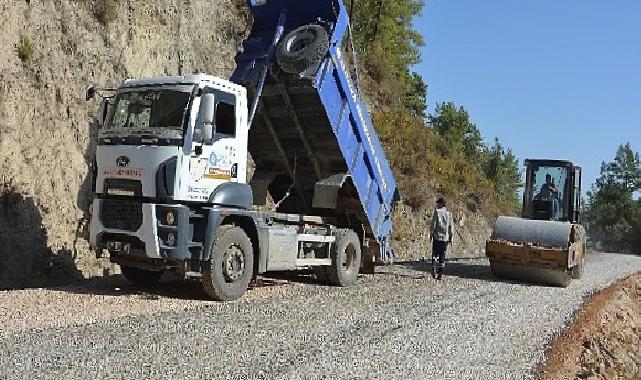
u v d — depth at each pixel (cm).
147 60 1920
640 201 7919
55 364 623
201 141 1012
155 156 998
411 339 844
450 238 1579
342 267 1345
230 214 1066
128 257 1088
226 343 747
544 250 1573
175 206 984
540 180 1912
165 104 1027
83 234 1491
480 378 698
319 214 1451
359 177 1380
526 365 778
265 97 1280
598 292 1568
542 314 1144
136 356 667
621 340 1247
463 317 1037
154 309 930
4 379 571
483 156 8381
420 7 5022
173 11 2091
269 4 1300
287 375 638
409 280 1505
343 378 647
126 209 1023
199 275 1048
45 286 1326
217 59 2250
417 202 2961
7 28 1480
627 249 7231
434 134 3959
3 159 1355
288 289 1239
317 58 1198
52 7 1636
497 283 1563
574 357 905
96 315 859
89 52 1694
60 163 1497
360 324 915
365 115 1380
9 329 751
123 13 1873
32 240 1358
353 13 4459
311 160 1343
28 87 1480
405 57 5019
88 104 1628
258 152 1401
